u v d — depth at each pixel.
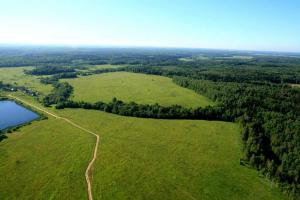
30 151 116.50
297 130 123.31
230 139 131.00
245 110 155.62
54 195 86.38
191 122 154.88
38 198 84.94
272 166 101.62
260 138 125.44
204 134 136.88
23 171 100.06
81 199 84.69
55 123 152.38
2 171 100.00
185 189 90.50
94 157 111.06
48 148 119.50
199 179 96.31
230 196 87.62
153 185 92.25
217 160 110.19
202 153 115.94
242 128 138.88
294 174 100.06
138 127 146.25
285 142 120.62
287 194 88.56
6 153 114.50
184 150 118.56
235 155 114.81
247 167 105.38
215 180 96.06
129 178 96.00
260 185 93.88
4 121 159.38
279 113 146.38
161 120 158.12
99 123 152.25
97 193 87.56
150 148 120.00
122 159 109.44
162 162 107.56
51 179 95.00
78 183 92.69
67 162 106.88
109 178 95.88
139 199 85.00
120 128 144.50
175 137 132.75
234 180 96.38
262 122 144.88
